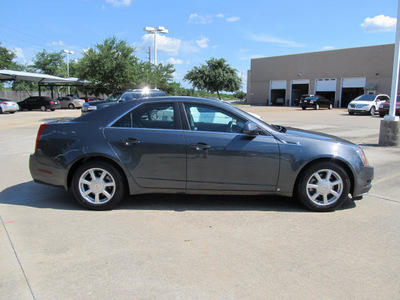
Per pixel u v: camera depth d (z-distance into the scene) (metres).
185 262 3.13
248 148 4.32
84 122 4.54
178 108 4.48
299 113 26.62
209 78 46.97
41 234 3.71
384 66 36.12
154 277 2.88
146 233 3.76
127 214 4.35
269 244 3.53
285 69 45.66
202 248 3.42
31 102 32.31
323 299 2.60
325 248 3.45
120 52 25.86
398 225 4.08
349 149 4.48
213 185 4.40
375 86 36.69
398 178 6.30
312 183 4.49
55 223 4.03
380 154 8.59
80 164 4.55
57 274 2.92
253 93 50.22
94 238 3.62
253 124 4.28
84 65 25.38
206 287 2.74
